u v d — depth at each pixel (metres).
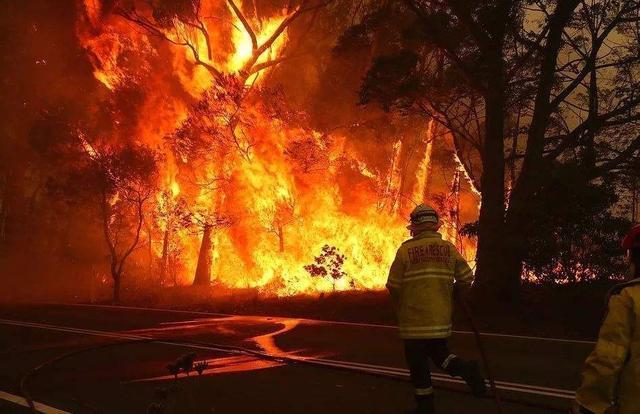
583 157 14.27
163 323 13.62
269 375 7.55
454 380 7.10
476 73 14.27
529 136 14.73
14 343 10.80
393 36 18.47
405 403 6.11
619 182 14.56
